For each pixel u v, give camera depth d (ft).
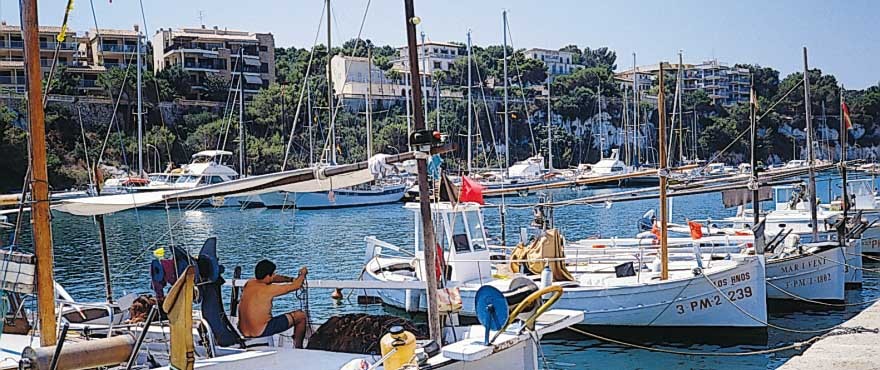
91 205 33.24
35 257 25.38
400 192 190.90
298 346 29.68
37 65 25.45
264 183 29.84
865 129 315.37
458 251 51.03
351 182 32.53
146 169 191.93
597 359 46.37
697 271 49.47
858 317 51.34
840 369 38.47
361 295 61.82
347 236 123.54
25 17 25.29
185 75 262.47
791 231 62.54
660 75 50.52
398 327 25.48
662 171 50.21
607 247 67.72
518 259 55.21
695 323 49.39
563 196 216.13
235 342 28.45
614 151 286.66
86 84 236.22
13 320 32.22
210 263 28.25
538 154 260.42
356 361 24.72
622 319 49.49
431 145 26.71
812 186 68.90
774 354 46.57
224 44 299.17
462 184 50.90
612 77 381.19
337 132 202.08
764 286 49.19
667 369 43.96
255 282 29.63
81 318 34.73
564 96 357.82
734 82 457.68
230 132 225.76
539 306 28.86
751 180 59.21
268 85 290.56
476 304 26.37
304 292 30.66
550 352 47.98
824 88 312.50
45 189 25.59
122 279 78.38
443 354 25.52
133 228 136.98
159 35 300.40
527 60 378.73
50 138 177.58
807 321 55.16
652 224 82.58
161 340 28.19
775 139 313.53
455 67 334.03
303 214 166.20
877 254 83.61
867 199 88.58
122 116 214.28
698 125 334.65
